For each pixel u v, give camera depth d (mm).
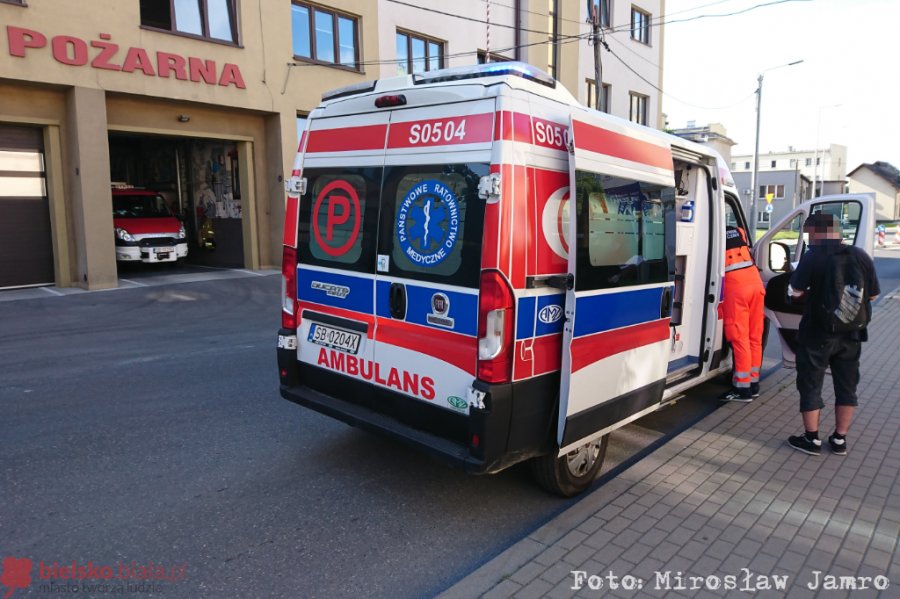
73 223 12969
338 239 4145
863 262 4547
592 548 3375
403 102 3713
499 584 3043
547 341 3543
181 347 8133
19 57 11320
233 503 3902
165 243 15852
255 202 16156
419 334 3652
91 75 12234
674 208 4461
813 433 4750
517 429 3434
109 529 3559
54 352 7793
